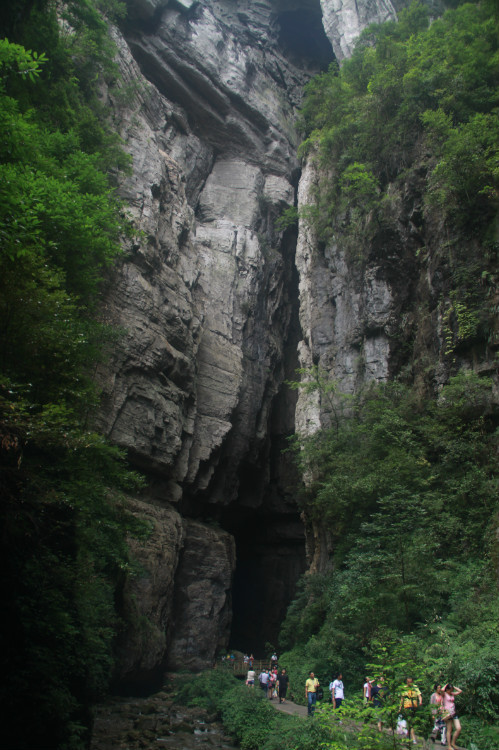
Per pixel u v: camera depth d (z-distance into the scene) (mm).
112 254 14984
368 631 16375
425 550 15594
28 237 9094
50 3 17594
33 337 9320
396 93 27844
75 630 9336
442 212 22359
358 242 28484
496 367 18109
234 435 34625
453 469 18281
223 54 42500
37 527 9117
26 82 15320
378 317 25750
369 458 21297
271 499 40594
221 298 35594
